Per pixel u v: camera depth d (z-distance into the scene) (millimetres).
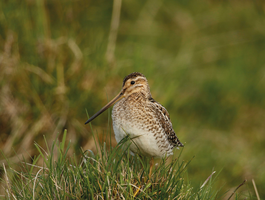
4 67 10312
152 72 12430
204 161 11422
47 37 10969
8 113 10148
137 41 15406
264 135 13234
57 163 6887
